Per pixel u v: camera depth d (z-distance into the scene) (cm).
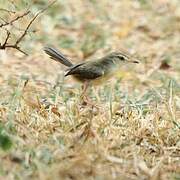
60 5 2270
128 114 1270
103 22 2225
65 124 1196
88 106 1290
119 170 1045
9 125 1143
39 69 1736
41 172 989
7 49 1788
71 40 2027
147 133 1204
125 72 1728
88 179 1002
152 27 2220
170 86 1399
